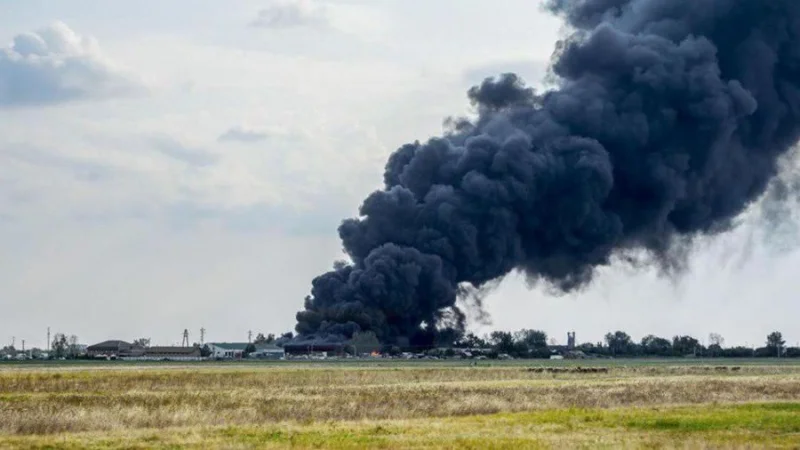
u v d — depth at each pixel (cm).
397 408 13975
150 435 10694
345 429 11350
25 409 13425
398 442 10081
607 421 12494
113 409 13438
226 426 11756
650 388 18850
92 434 10844
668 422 12319
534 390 18100
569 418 12888
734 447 9750
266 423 12169
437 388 18825
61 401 15350
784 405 14950
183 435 10731
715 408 14512
